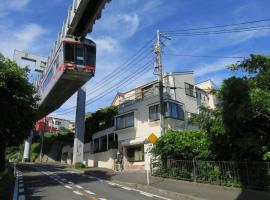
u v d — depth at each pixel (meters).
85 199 12.00
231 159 14.94
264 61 13.27
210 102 34.69
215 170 15.37
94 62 30.36
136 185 16.92
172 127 28.94
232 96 12.51
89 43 30.47
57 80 31.16
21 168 35.03
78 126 39.22
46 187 16.23
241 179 13.81
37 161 63.97
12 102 17.81
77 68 29.23
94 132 45.16
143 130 31.34
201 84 40.25
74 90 34.75
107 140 38.28
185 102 33.53
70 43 29.42
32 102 19.91
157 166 20.88
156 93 31.58
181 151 18.42
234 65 13.63
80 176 23.23
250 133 12.70
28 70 19.00
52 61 34.41
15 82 17.97
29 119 19.72
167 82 32.91
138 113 32.62
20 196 12.85
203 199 11.91
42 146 64.62
